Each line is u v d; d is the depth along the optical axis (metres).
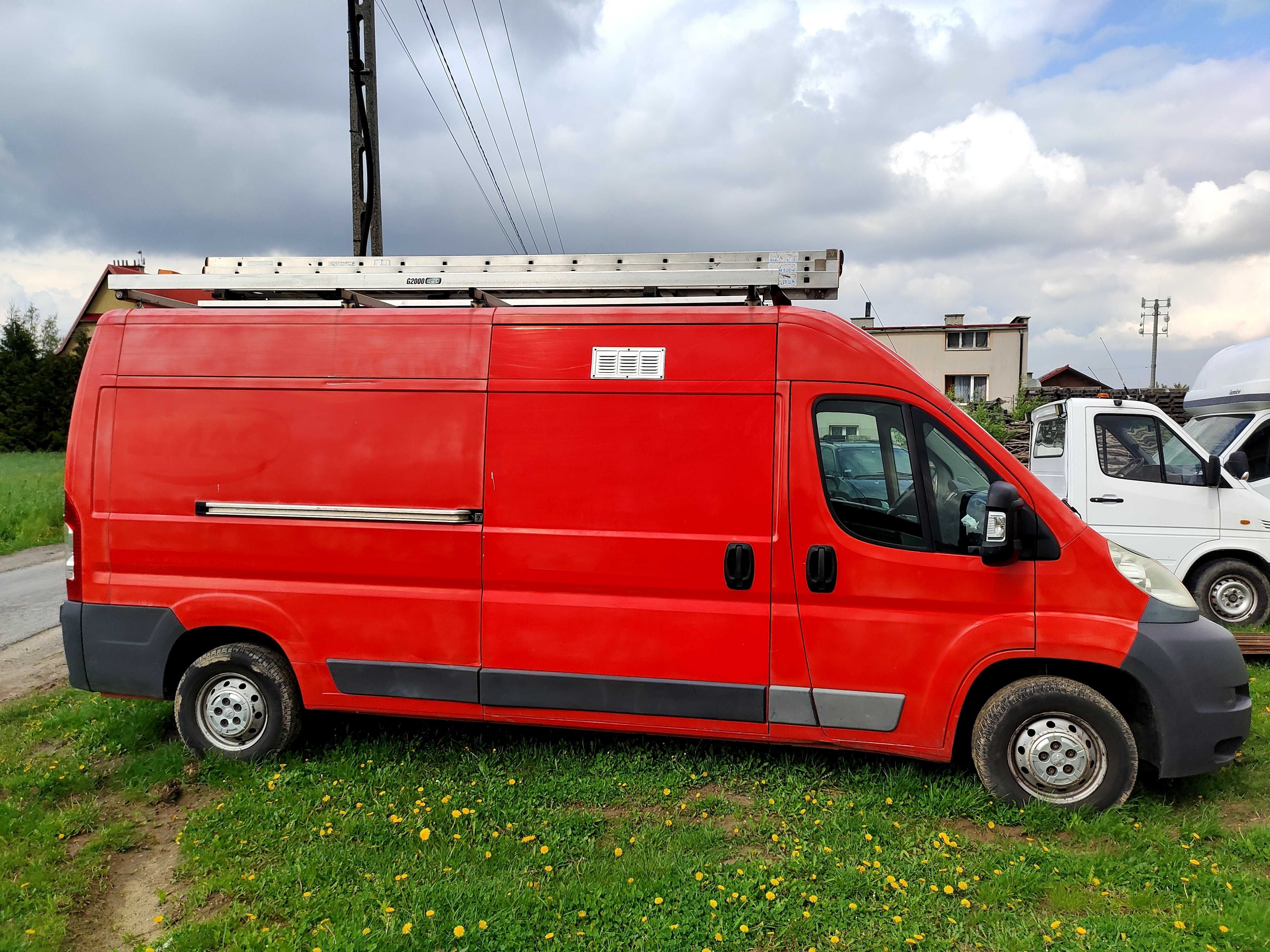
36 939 3.02
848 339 4.02
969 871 3.38
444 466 4.25
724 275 4.27
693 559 4.04
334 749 4.62
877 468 3.96
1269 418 8.11
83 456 4.55
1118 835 3.65
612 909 3.12
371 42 12.22
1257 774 4.32
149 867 3.62
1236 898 3.18
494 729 4.84
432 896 3.18
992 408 19.80
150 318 4.57
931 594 3.87
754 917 3.06
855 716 3.95
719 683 4.04
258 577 4.44
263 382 4.41
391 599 4.30
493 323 4.27
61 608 4.60
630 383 4.11
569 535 4.13
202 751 4.55
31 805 4.13
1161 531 7.26
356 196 12.27
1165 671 3.74
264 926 3.08
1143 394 18.09
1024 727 3.88
